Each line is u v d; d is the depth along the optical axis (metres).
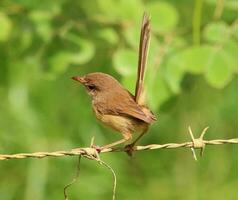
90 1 14.45
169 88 12.23
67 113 14.81
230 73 12.27
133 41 12.60
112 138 14.81
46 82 14.76
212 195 14.88
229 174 15.05
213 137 15.29
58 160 14.42
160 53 12.45
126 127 11.06
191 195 14.91
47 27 13.09
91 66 14.91
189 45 13.05
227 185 14.95
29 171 14.30
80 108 14.85
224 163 15.11
